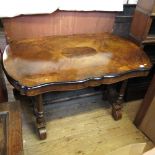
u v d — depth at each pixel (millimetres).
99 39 1580
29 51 1312
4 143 841
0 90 1314
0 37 1502
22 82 1054
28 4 1335
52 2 1392
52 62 1227
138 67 1284
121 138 1581
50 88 1108
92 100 1926
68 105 1843
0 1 1248
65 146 1474
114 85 1788
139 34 1591
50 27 1534
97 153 1441
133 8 1681
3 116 964
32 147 1443
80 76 1146
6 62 1185
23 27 1447
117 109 1691
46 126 1610
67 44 1448
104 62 1288
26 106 1756
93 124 1677
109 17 1659
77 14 1547
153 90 1448
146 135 1615
